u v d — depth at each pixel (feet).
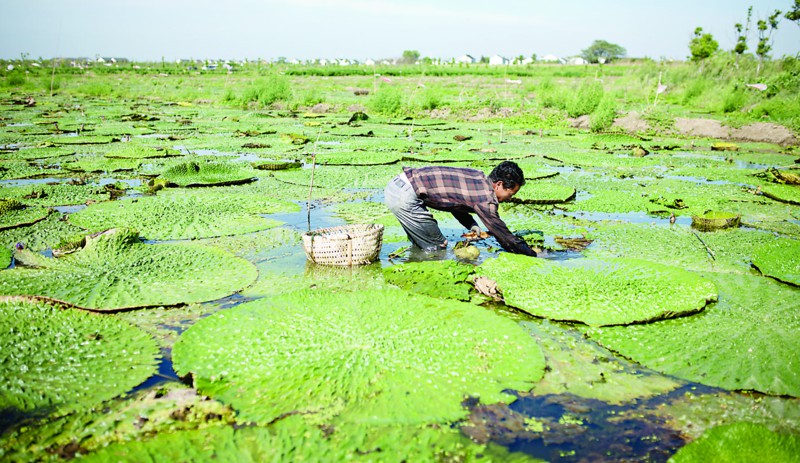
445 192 14.82
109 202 21.09
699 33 106.22
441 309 11.37
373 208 21.12
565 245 16.40
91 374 8.99
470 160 33.12
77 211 19.97
